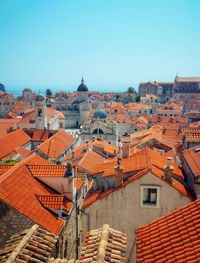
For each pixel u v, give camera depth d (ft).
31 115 380.78
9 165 97.71
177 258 40.04
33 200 77.71
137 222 74.13
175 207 71.87
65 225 79.87
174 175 82.23
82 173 136.98
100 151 185.47
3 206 70.18
